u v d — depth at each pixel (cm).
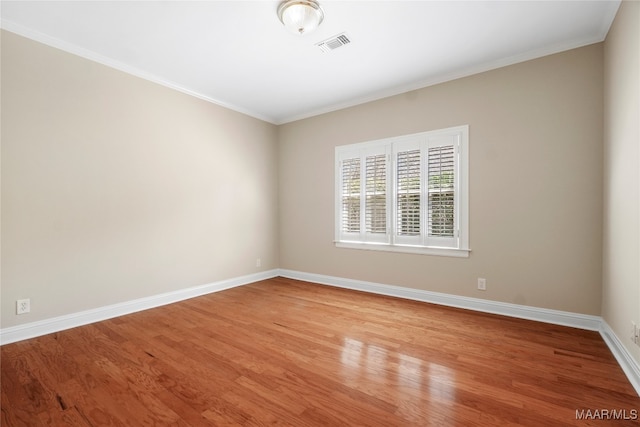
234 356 225
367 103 411
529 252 300
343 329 278
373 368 207
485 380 191
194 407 166
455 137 340
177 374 200
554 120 286
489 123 319
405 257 379
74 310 285
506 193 310
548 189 290
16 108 252
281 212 513
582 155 274
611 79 241
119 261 318
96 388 184
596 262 270
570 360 216
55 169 274
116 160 316
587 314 274
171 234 365
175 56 304
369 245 407
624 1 209
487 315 312
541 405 166
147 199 342
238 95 405
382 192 398
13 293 251
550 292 290
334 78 354
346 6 228
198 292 393
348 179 432
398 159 385
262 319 305
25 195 257
